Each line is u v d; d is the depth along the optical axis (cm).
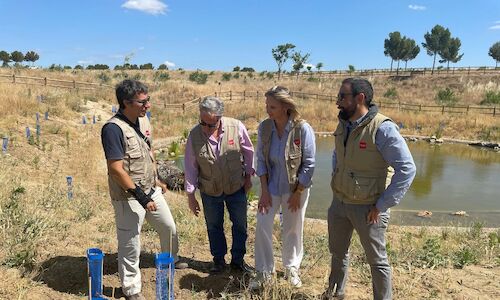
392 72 6334
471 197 1108
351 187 310
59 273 385
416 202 1049
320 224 764
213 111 365
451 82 5334
